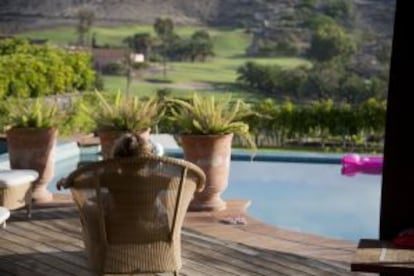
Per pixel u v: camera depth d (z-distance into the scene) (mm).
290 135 15117
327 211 10953
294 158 13734
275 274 6379
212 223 8164
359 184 12516
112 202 5645
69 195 9609
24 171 8023
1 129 12102
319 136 15125
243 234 7738
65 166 12766
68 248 7133
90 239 5852
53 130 9070
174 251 5863
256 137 15125
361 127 14984
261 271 6461
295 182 12633
